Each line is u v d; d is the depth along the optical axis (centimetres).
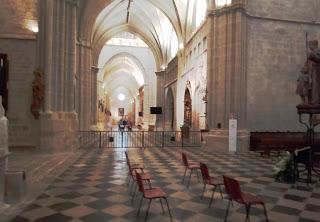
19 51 1412
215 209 601
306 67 1014
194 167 811
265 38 1733
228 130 1617
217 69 1706
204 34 2048
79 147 1706
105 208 600
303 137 1547
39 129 1391
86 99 2419
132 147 1739
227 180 518
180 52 2830
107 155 1379
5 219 530
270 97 1731
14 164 1089
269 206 623
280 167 861
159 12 3127
